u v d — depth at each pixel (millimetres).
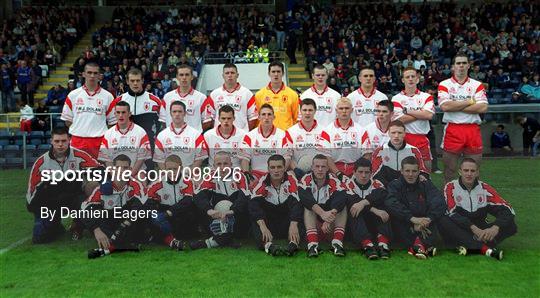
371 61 16516
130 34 19672
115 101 6441
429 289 4070
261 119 5488
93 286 4172
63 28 20750
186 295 3984
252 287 4121
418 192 5047
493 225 4918
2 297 3980
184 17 21422
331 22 20781
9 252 4969
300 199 5000
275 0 23531
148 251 5016
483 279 4262
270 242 4938
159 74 15703
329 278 4297
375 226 4984
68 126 6359
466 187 5031
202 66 16812
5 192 7516
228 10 23375
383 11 21531
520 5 21594
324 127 5566
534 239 5199
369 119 6141
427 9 21406
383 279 4273
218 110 5973
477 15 20953
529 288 4078
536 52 18391
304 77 18062
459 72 6180
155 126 6543
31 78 16234
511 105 9289
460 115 6188
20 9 22188
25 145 10938
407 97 6137
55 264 4668
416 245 4844
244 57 17375
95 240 5305
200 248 5074
